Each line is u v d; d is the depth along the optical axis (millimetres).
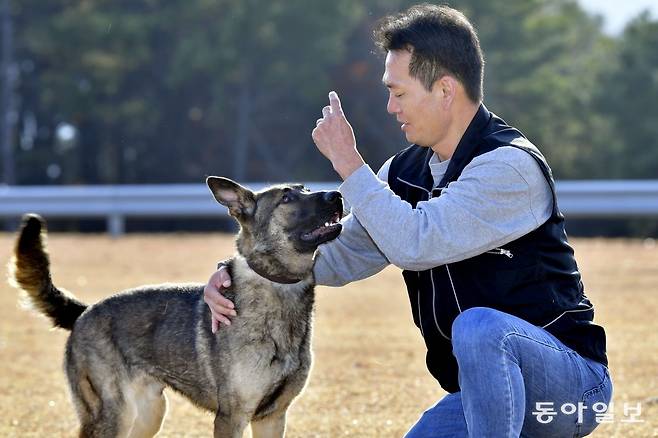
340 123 5242
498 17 40062
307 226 6059
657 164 40938
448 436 5438
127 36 39469
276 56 38406
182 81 39812
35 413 8352
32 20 42000
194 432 7723
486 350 4941
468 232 5090
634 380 9086
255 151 41062
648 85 42031
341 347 10836
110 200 21578
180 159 42031
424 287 5484
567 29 43875
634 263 16625
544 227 5230
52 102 40969
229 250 18672
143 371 6543
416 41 5285
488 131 5355
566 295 5281
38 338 11664
